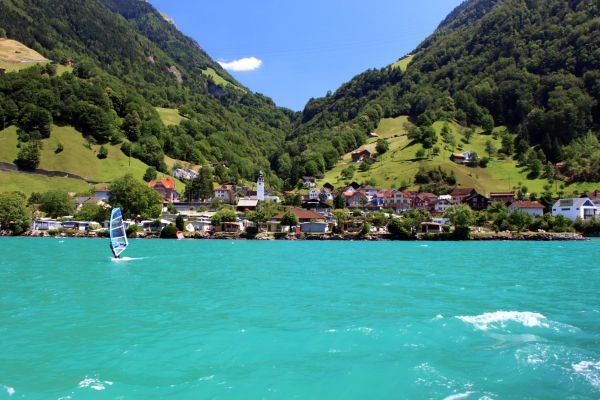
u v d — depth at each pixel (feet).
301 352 60.13
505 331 69.62
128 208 507.30
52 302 97.30
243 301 98.78
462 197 620.90
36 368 54.60
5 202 454.81
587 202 503.20
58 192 549.54
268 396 45.93
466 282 128.88
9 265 172.76
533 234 419.33
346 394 46.34
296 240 423.64
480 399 44.73
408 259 208.13
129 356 59.00
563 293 109.19
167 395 46.26
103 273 150.20
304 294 108.27
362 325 74.74
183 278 138.62
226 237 444.14
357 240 418.92
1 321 79.00
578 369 52.75
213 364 55.72
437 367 53.67
